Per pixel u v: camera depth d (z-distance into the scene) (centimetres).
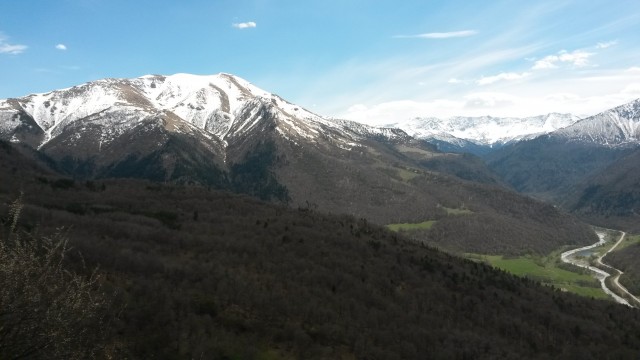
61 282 1816
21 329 1664
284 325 7125
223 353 5809
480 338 8600
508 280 14038
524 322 10281
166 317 5825
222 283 7825
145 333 5369
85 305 1883
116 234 9550
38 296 1698
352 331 7481
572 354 8819
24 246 1770
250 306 7425
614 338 10275
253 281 8612
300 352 6525
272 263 10075
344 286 9594
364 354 6825
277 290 8450
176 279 7656
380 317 8500
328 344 6950
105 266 6994
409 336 7912
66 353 1773
